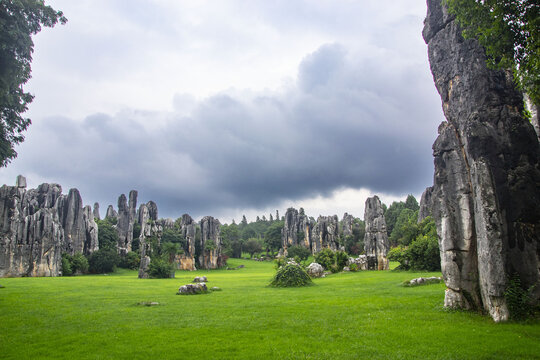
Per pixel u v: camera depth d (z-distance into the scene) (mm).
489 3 16938
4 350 13312
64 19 22812
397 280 37031
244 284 40219
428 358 11703
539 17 15109
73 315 19797
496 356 11727
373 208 66438
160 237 91250
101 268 82188
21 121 23578
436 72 22016
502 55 17969
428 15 22812
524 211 17875
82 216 86750
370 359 11766
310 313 19688
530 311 16375
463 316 17125
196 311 20797
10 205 66438
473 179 17844
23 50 21203
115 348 13391
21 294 29031
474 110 19156
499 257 16406
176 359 12078
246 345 13562
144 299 26281
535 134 18984
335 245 102188
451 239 18828
